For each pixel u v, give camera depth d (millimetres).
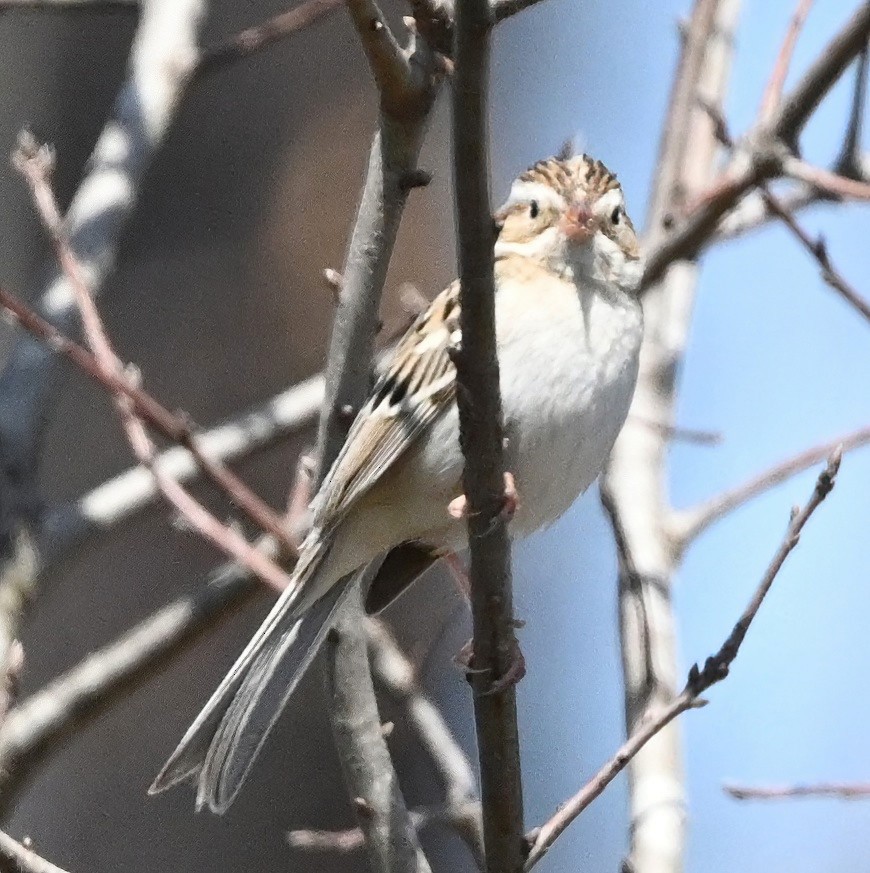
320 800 12672
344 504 8750
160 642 10195
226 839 12531
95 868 12242
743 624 7270
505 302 8930
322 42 13211
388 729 8719
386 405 8859
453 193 6504
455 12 6055
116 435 12648
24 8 10664
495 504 6973
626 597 10375
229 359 12797
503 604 7180
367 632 9820
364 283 8500
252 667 8742
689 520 10867
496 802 7340
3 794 9789
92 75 12977
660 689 9883
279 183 13086
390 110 7895
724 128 10688
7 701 8070
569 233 9047
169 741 12578
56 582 10609
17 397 10547
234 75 13078
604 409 8938
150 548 12672
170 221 12953
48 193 9250
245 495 8977
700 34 12211
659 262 11156
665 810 9430
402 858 8461
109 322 12727
